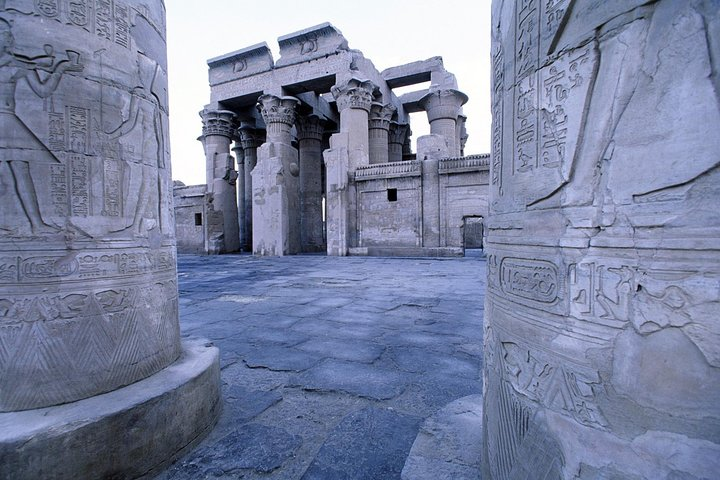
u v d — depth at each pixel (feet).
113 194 6.71
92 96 6.49
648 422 3.20
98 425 5.72
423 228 55.52
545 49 4.15
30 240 5.93
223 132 75.77
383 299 21.42
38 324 5.93
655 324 3.17
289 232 64.08
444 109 70.18
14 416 5.67
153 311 7.27
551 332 3.97
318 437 7.27
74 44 6.31
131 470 6.02
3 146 5.83
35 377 5.90
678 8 3.04
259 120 84.94
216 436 7.36
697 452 2.95
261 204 63.67
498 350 4.96
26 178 5.92
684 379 3.03
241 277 32.91
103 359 6.43
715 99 2.87
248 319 16.85
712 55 2.88
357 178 59.67
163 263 7.64
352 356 11.83
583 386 3.61
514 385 4.51
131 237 6.94
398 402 8.71
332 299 21.61
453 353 12.07
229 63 73.05
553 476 3.83
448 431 6.77
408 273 34.22
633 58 3.29
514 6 4.79
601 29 3.53
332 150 60.75
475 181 51.98
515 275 4.59
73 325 6.17
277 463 6.47
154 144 7.50
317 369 10.75
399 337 13.88
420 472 5.67
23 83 5.94
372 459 6.54
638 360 3.26
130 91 7.04
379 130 71.46
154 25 7.70
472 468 5.71
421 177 55.42
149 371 7.10
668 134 3.11
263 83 69.72
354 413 8.19
